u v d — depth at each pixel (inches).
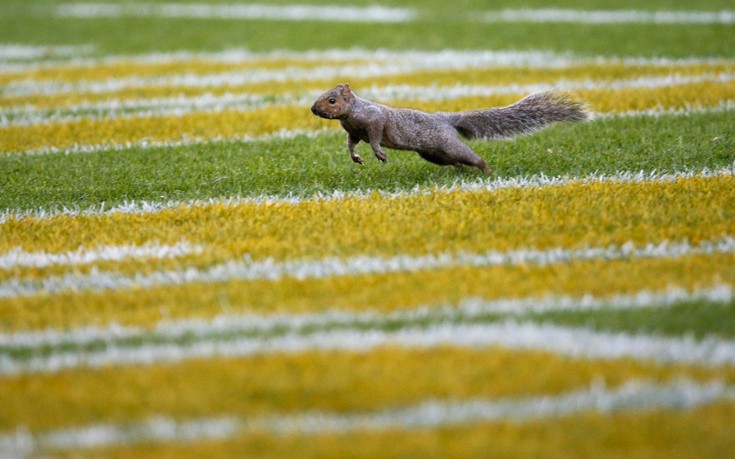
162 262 408.8
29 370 318.3
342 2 1270.9
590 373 298.0
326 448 263.9
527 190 484.4
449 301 355.6
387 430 272.8
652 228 419.2
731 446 259.9
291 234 435.2
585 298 352.8
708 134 593.6
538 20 1067.9
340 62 898.1
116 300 372.8
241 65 901.2
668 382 292.2
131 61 942.4
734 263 379.6
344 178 532.1
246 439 270.1
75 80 860.6
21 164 593.6
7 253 426.0
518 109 509.7
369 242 416.8
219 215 468.4
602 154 558.3
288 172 546.3
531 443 263.7
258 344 329.1
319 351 320.5
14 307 368.2
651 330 327.6
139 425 280.5
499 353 312.8
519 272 380.8
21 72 906.1
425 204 468.1
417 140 488.7
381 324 340.8
